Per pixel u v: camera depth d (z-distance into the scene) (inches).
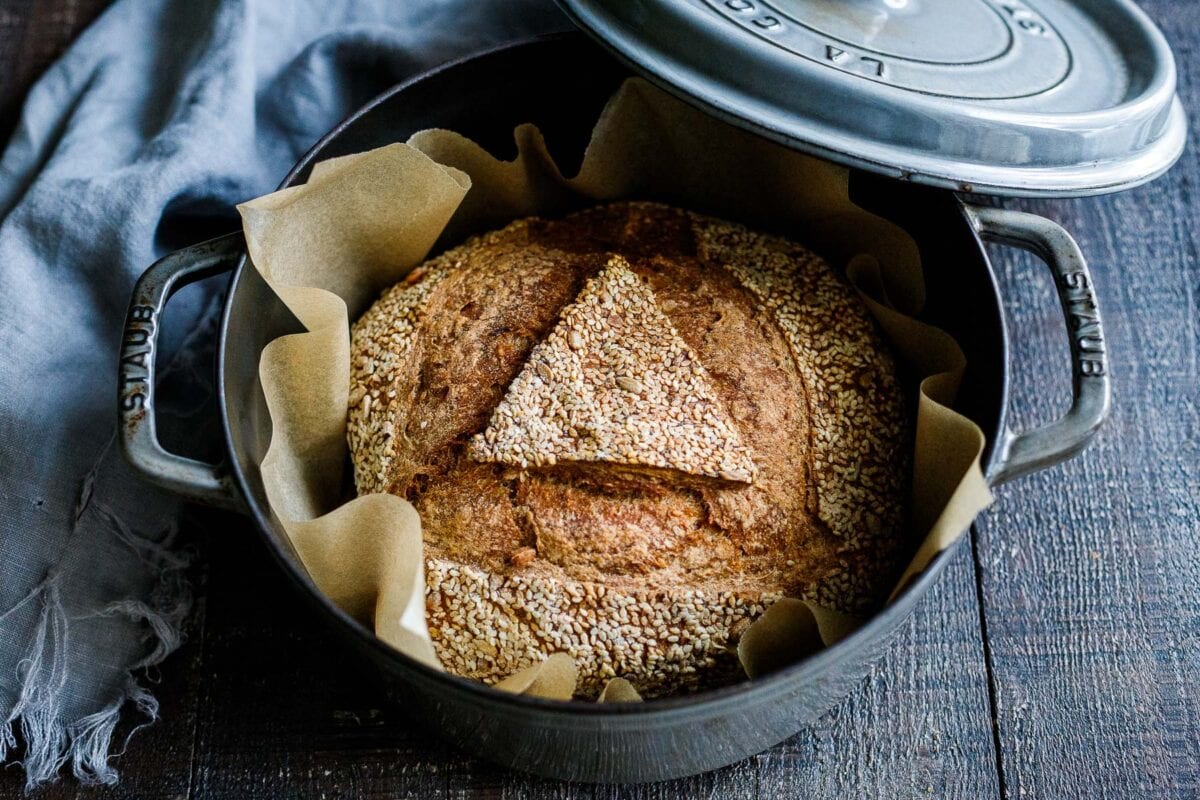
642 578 25.8
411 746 27.3
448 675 23.3
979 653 28.0
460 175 27.7
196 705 27.5
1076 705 27.8
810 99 25.1
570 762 25.7
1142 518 28.9
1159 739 27.6
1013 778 27.4
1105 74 27.3
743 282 27.6
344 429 27.2
